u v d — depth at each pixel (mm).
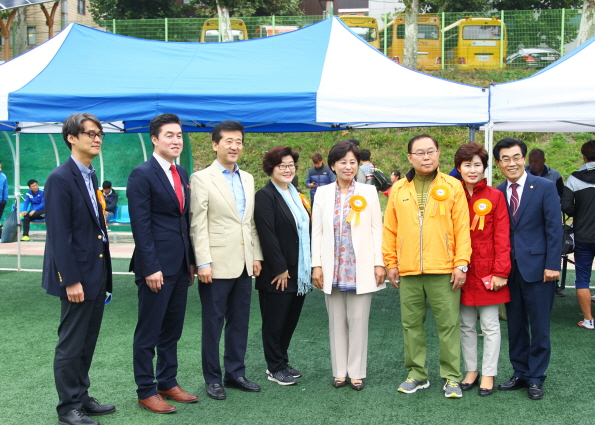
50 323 5621
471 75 16312
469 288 3814
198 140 16109
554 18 16531
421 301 3861
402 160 14414
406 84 5527
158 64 6395
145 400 3609
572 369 4285
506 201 3943
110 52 6715
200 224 3760
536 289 3752
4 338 5145
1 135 11680
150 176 3533
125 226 11586
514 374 3969
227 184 3855
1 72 6359
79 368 3414
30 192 11336
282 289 3977
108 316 5875
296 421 3439
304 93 5363
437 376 4199
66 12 22156
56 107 5633
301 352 4773
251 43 6801
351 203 3865
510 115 5230
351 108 5344
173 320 3748
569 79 5078
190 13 22500
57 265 3191
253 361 4574
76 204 3281
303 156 14992
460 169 3848
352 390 3938
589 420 3412
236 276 3820
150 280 3473
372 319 5746
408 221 3785
